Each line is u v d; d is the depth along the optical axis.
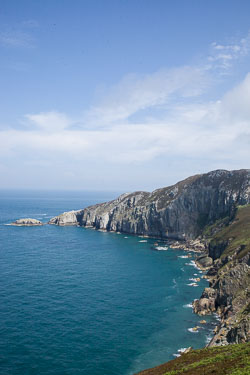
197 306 91.50
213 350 54.09
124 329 78.00
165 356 65.81
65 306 91.56
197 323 82.44
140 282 117.75
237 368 39.03
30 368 60.84
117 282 117.00
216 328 78.38
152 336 74.62
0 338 71.62
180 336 74.81
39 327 77.56
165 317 85.94
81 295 101.44
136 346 69.88
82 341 71.44
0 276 119.56
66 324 79.75
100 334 75.00
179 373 44.12
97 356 65.50
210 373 40.59
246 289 89.00
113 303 95.25
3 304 91.44
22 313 85.50
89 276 124.31
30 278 118.50
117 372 60.06
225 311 85.56
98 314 86.69
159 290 108.69
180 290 109.12
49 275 123.62
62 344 69.94
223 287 93.50
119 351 67.62
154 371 51.00
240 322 69.94
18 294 100.19
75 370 60.47
